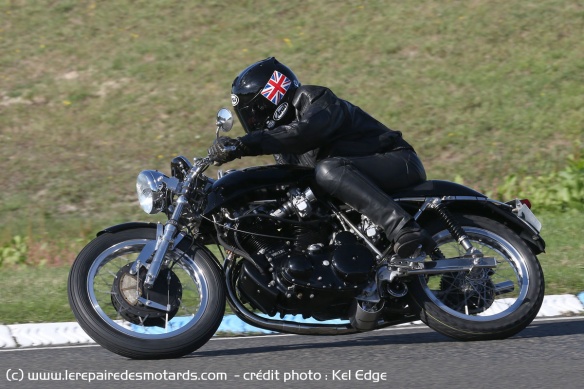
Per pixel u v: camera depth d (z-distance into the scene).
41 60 49.00
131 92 46.03
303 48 48.66
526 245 20.30
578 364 17.84
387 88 45.09
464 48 47.56
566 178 36.47
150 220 36.56
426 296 19.78
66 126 43.66
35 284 27.56
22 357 19.59
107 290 23.97
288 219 19.34
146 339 18.53
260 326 19.30
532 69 45.50
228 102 44.88
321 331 19.50
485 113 42.72
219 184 19.42
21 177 39.69
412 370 17.69
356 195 19.03
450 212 20.12
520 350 19.02
